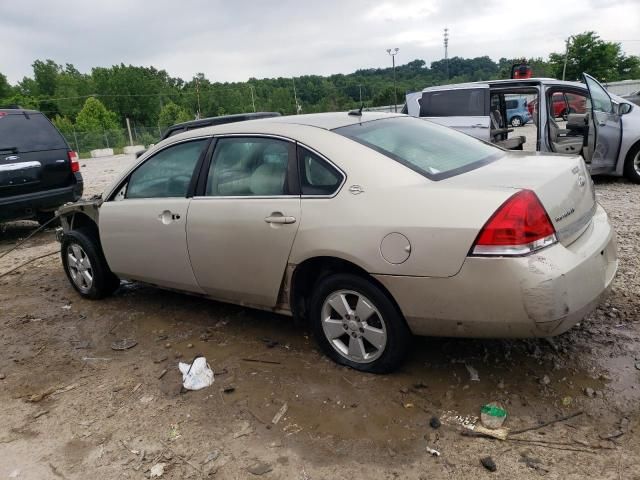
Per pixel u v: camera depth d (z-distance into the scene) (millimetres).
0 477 2770
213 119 8977
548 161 3393
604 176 9336
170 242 4047
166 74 124625
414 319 2965
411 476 2482
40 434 3102
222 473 2629
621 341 3447
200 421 3057
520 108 24719
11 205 7516
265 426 2941
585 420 2742
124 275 4660
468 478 2439
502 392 3029
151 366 3760
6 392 3619
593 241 2996
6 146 7551
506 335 2785
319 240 3166
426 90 9531
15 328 4680
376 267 2971
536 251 2658
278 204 3381
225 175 3764
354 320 3268
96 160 34438
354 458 2629
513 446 2607
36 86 109562
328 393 3174
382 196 3004
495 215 2666
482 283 2695
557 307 2635
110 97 95875
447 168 3229
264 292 3600
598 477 2371
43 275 6227
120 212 4418
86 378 3688
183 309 4730
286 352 3734
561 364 3248
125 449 2889
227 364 3654
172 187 4117
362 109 4180
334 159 3230
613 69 45562
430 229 2791
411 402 3014
